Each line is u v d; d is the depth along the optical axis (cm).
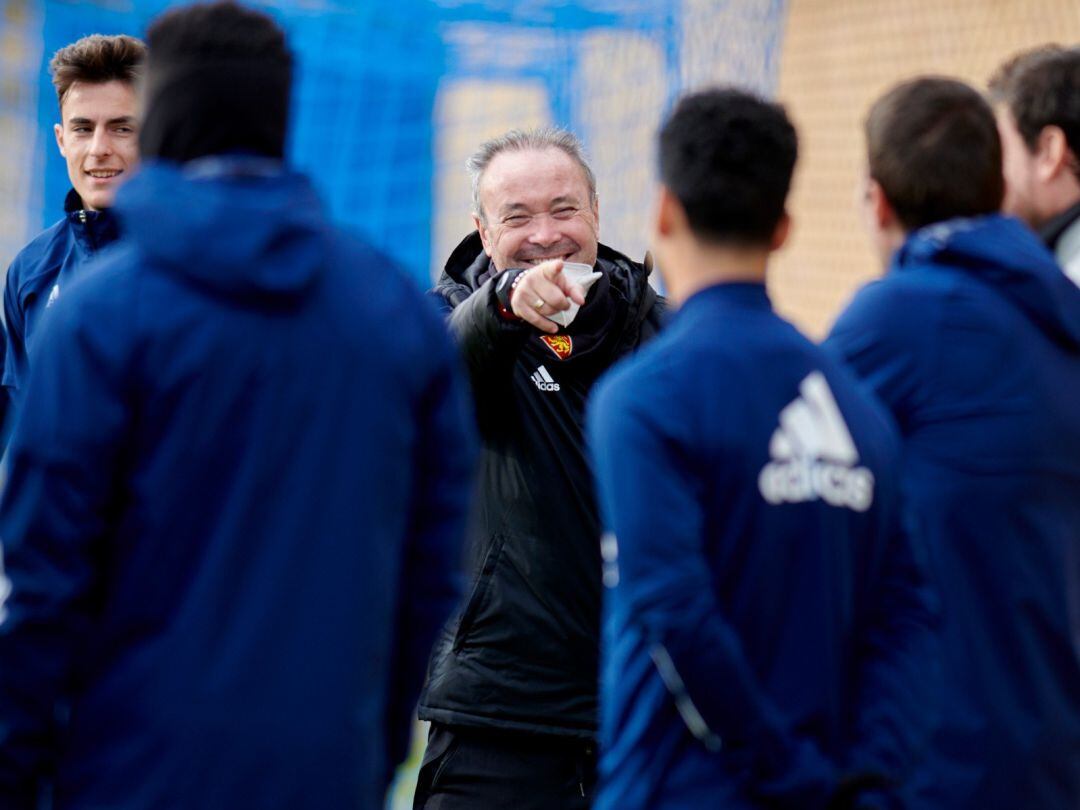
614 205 3148
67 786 763
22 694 753
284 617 762
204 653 750
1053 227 1074
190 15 795
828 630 790
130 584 759
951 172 952
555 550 1170
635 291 1212
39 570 746
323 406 780
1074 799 937
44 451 746
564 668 1163
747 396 787
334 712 771
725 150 812
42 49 2742
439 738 1199
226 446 761
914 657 815
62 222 1364
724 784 779
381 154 3025
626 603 775
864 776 788
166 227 755
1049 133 1060
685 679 758
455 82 3547
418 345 824
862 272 3136
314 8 2850
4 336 1370
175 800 743
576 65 3173
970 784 904
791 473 785
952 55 2948
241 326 766
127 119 1306
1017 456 916
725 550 782
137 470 761
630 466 772
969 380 919
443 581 846
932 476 919
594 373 1192
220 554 755
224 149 784
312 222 786
